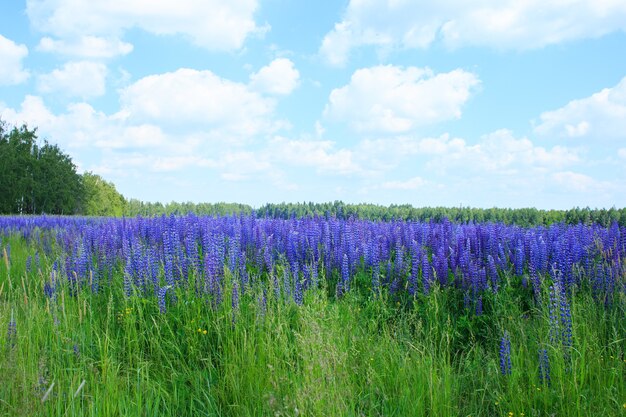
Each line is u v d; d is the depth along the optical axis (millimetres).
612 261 8281
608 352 6266
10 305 7641
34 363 5492
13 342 5797
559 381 5227
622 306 7109
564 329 5914
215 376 5824
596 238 9914
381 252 9883
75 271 8555
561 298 6191
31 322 6500
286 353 5594
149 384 5441
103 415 4676
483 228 10766
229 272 7480
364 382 5602
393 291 8414
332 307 7363
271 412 4668
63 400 4855
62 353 5941
